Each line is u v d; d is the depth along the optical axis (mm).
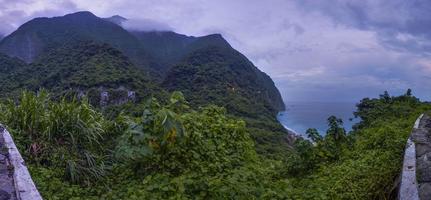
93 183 6012
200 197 4676
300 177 7066
